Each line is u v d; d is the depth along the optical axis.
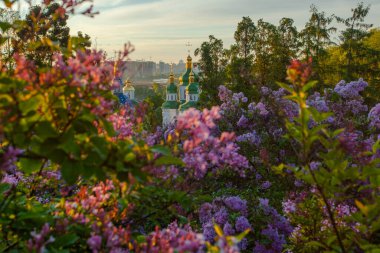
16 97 2.66
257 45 39.97
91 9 3.79
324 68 42.88
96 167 2.85
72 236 3.16
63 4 3.74
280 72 38.28
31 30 3.88
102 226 3.34
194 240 2.79
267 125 9.61
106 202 3.99
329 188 3.78
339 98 12.20
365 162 3.89
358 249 4.18
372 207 3.45
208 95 24.92
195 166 3.51
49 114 2.88
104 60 3.34
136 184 3.60
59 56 2.89
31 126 2.75
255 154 9.11
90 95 2.97
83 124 2.88
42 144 2.70
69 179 2.75
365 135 10.08
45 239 3.17
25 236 3.35
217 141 3.62
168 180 3.81
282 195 8.05
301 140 3.71
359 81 12.16
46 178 4.64
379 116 10.13
